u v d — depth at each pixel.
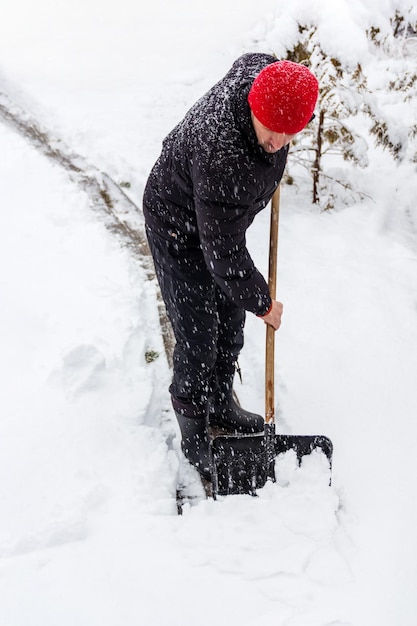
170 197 2.37
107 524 2.44
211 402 2.93
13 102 5.74
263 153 2.08
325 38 4.19
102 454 2.72
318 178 4.57
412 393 3.03
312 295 3.68
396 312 3.55
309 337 3.39
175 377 2.71
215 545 2.35
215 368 2.86
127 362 3.25
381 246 4.13
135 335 3.41
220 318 2.74
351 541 2.38
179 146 2.26
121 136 5.22
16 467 2.65
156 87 6.11
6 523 2.43
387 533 2.39
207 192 2.09
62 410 2.92
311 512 2.45
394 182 4.89
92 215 4.38
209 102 2.19
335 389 3.07
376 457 2.72
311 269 3.90
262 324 3.51
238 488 2.58
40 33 7.47
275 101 1.95
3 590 2.20
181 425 2.79
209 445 2.75
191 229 2.41
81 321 3.48
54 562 2.29
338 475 2.65
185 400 2.70
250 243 4.12
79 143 5.15
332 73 4.22
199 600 2.17
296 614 2.12
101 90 6.06
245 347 3.39
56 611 2.14
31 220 4.30
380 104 5.61
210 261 2.26
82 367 3.08
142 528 2.42
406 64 5.09
